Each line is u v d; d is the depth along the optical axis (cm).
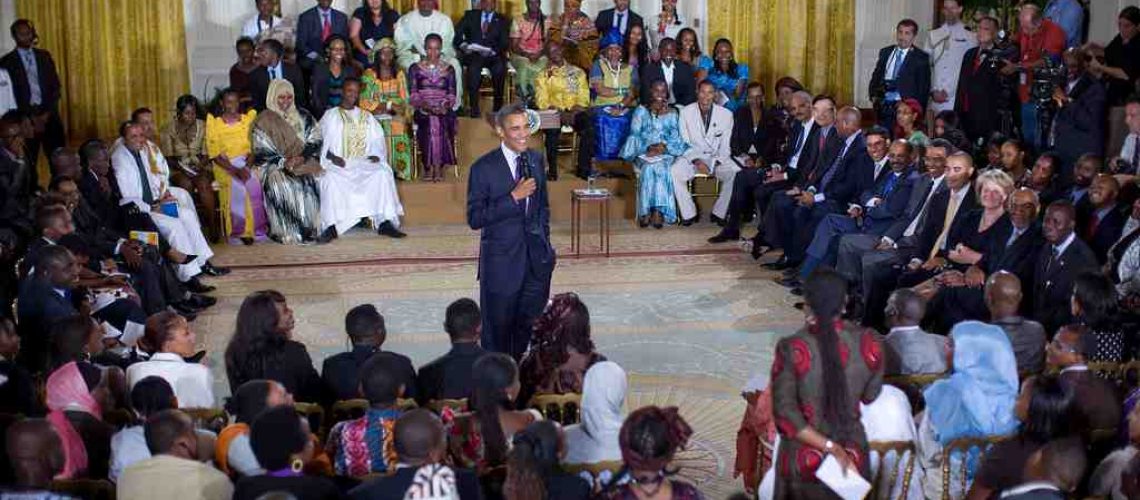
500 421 413
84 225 776
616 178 1182
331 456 419
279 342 498
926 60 1155
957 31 1187
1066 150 950
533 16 1244
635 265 970
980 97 1070
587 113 1172
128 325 674
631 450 327
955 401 476
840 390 367
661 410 333
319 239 1062
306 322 809
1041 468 370
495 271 629
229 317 823
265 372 491
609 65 1203
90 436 428
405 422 355
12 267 714
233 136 1065
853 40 1351
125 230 870
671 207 1120
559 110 1180
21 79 1124
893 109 1158
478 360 425
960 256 702
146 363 497
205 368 506
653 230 1115
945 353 514
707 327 796
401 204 1127
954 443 445
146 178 920
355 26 1220
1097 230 721
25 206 821
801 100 1030
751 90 1138
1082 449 371
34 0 1242
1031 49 1048
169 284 819
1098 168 756
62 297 604
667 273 943
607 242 1009
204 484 368
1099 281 533
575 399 470
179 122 1085
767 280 923
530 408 468
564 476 371
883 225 829
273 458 350
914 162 834
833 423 369
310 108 1177
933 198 765
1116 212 717
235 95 1066
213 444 422
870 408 433
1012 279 529
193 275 884
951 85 1191
